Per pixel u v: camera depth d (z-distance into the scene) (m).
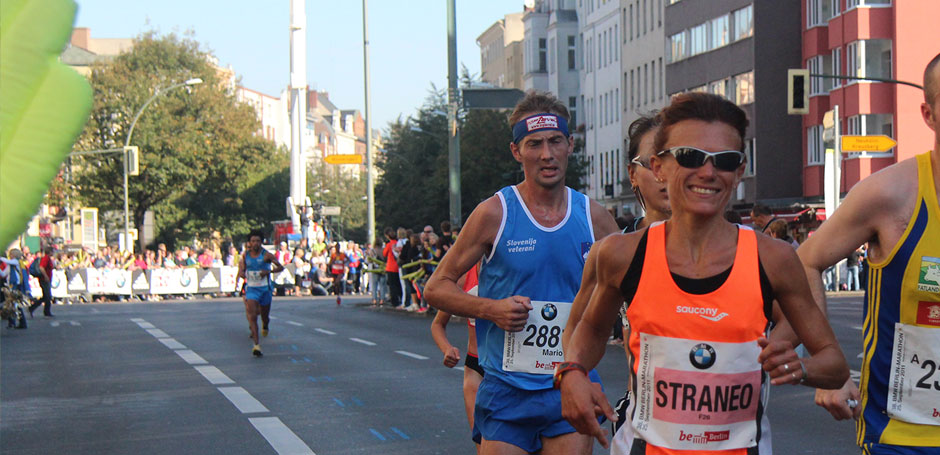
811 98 49.28
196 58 73.94
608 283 3.04
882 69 45.38
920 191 3.57
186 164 72.50
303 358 16.59
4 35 0.67
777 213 45.44
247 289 17.23
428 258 28.38
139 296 46.97
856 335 18.16
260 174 77.88
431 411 10.88
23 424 10.42
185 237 77.31
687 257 2.93
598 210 5.23
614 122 73.19
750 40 51.50
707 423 2.96
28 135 0.67
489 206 5.09
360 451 8.73
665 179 2.97
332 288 46.94
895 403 3.61
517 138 5.16
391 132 71.50
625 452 3.08
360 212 108.06
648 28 65.75
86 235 57.56
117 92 70.25
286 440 9.27
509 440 4.99
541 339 5.00
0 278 25.30
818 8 48.56
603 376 13.52
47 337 22.44
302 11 57.72
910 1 44.69
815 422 9.94
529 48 88.94
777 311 3.17
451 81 26.58
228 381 13.69
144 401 11.98
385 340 20.00
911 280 3.55
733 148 2.87
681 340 2.93
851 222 3.63
